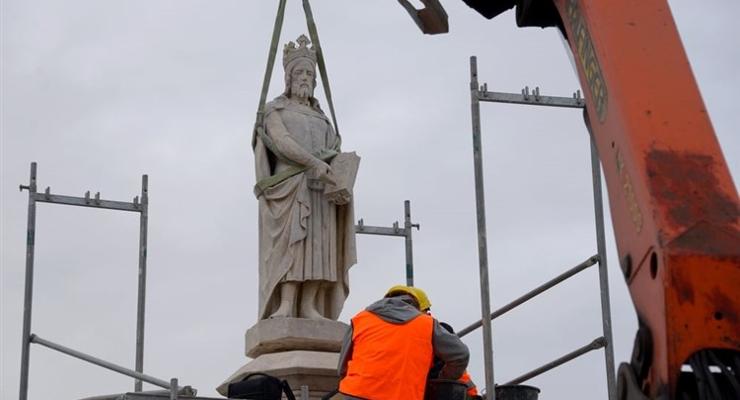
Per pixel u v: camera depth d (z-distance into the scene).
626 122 6.63
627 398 6.43
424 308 10.19
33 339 13.84
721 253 6.10
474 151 11.09
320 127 14.46
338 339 13.75
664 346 6.16
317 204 14.07
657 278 6.24
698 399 6.16
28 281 14.33
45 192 14.92
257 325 13.84
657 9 7.04
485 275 10.58
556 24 8.02
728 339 6.07
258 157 14.31
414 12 9.01
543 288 12.46
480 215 10.73
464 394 9.71
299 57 14.77
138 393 11.39
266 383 10.95
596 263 12.14
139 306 15.48
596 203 12.27
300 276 13.79
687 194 6.35
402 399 9.36
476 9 8.66
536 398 11.89
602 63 6.91
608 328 11.96
